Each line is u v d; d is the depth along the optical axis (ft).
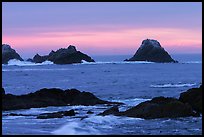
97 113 114.93
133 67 583.17
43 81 314.14
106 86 249.96
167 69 512.22
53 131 83.61
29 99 133.18
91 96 141.38
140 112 103.30
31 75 408.26
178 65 645.10
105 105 136.77
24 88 244.01
